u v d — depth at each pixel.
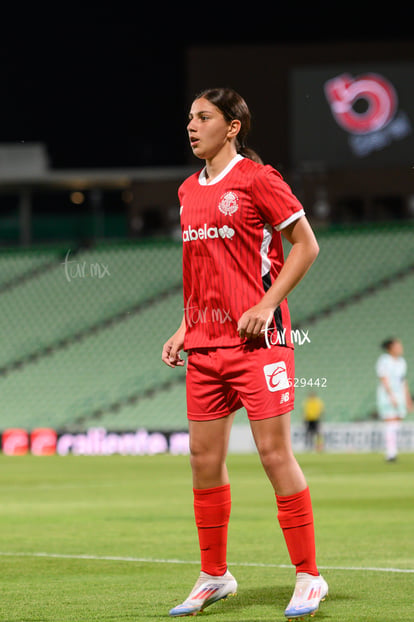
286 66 107.56
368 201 106.44
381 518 31.50
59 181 110.62
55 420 91.50
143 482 49.59
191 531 28.50
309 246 14.73
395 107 104.69
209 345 15.00
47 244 110.75
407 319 93.12
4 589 18.11
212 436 15.34
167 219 110.75
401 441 74.44
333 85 105.44
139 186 111.44
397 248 99.19
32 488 46.38
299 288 98.00
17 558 22.72
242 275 14.82
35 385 96.12
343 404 87.00
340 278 98.25
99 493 43.19
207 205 14.91
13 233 114.75
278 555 22.84
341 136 105.62
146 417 89.81
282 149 107.62
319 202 106.69
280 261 15.33
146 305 100.12
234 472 54.88
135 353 96.38
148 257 103.25
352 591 17.41
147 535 27.55
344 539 25.97
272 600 16.44
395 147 104.94
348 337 92.44
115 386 93.56
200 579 15.63
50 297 104.19
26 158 111.31
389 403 61.44
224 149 15.15
